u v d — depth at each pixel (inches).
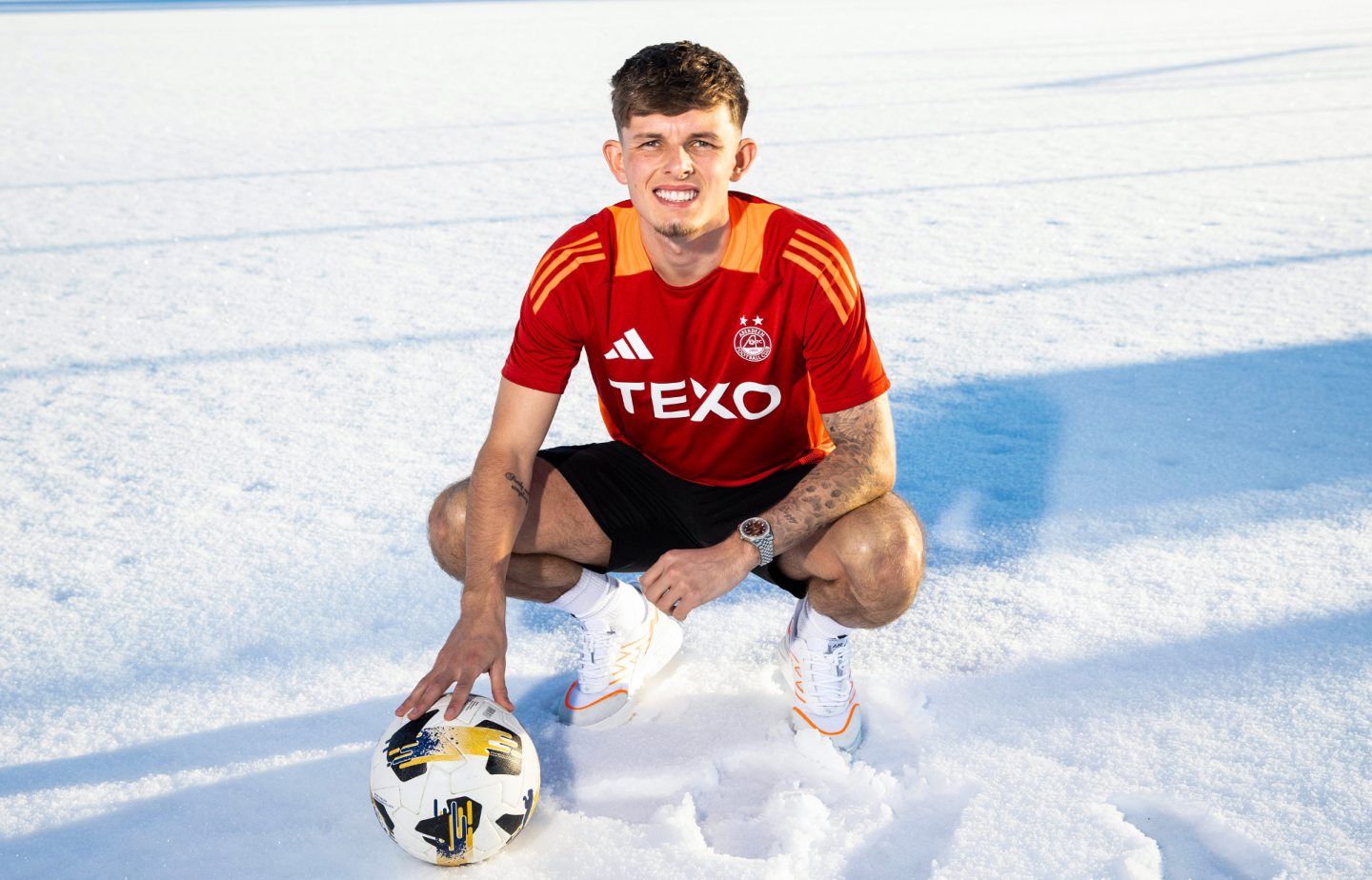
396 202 292.4
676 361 76.5
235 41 810.8
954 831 71.6
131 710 86.7
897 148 357.7
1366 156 319.0
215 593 103.9
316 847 71.7
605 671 83.7
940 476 124.7
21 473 130.5
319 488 126.6
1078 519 113.8
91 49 752.3
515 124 427.5
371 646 95.4
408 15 1043.3
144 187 316.5
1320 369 153.6
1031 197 280.5
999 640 92.8
